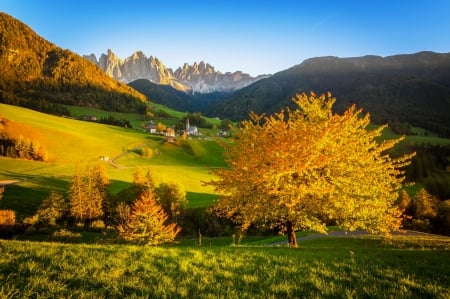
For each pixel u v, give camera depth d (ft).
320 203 69.67
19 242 46.16
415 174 535.60
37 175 382.01
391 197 75.72
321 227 71.31
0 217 224.33
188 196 377.71
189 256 43.50
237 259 43.34
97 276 33.50
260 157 70.95
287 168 65.87
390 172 76.79
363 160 72.18
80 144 592.19
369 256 48.47
